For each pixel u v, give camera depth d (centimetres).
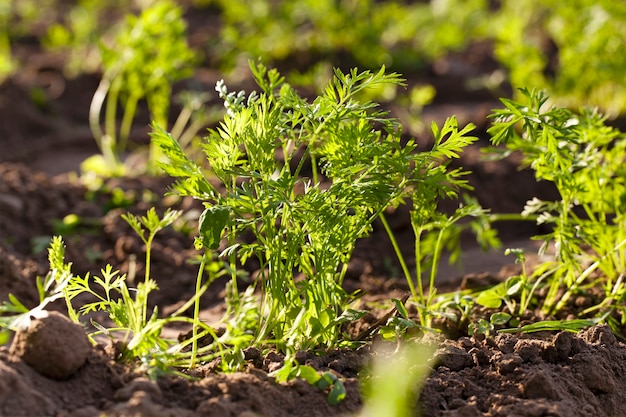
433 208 542
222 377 456
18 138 1263
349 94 491
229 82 1366
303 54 1478
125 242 773
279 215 528
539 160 584
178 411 421
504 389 480
